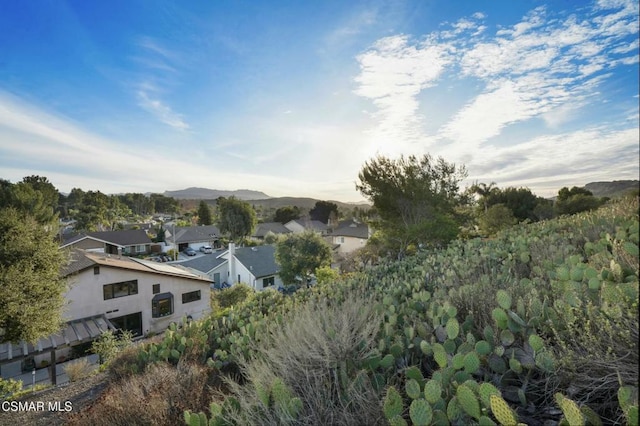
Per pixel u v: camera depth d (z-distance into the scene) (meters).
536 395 1.58
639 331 1.15
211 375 3.22
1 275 8.67
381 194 12.99
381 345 2.11
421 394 1.57
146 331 14.35
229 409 2.01
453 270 4.21
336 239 35.56
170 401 2.68
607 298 1.63
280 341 2.61
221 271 25.52
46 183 24.19
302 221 55.44
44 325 9.09
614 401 1.33
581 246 4.20
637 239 3.24
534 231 6.31
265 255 25.64
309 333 2.29
